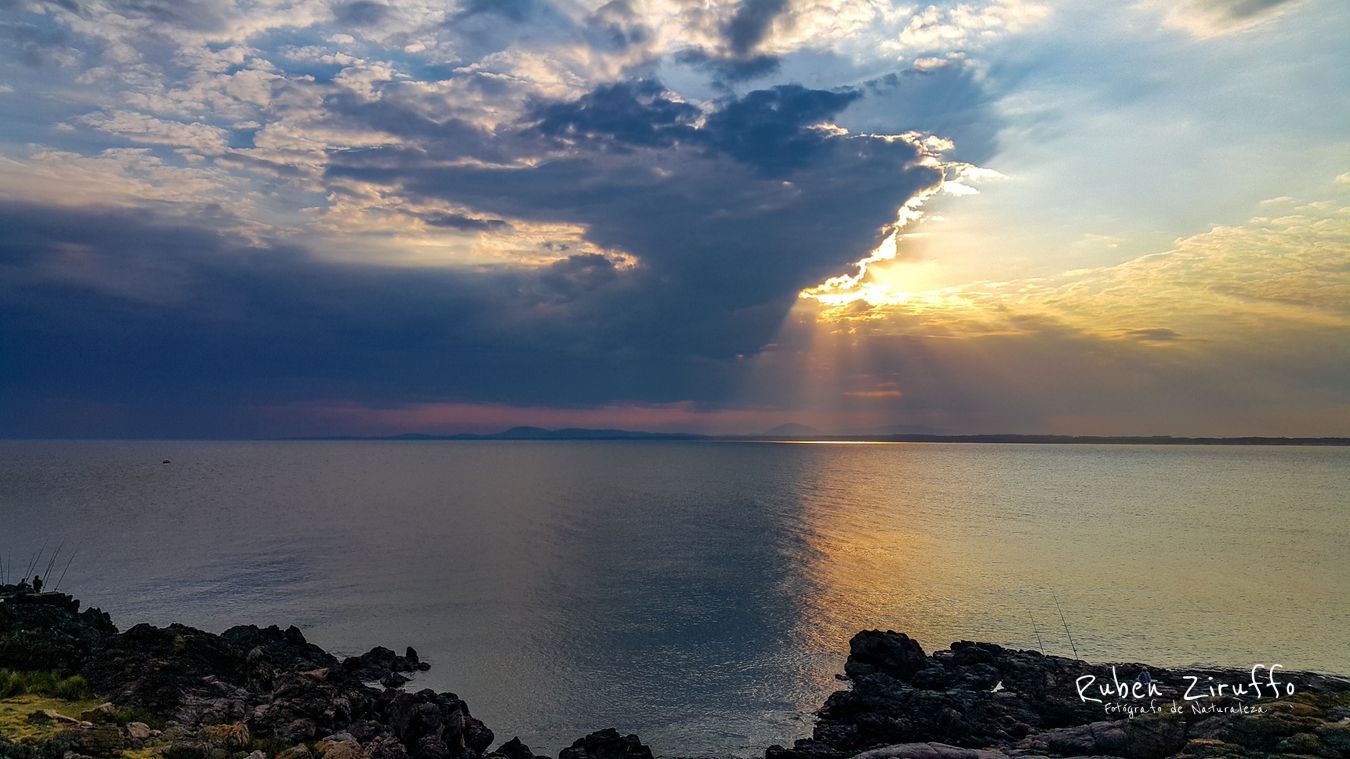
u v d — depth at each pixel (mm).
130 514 150000
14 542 112625
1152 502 182000
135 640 39875
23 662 35938
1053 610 74688
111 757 25047
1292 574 91562
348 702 38656
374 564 100125
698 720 49312
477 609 76062
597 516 157375
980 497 195875
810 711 50656
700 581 89000
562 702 52219
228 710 34688
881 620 71750
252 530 131500
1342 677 53844
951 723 42938
